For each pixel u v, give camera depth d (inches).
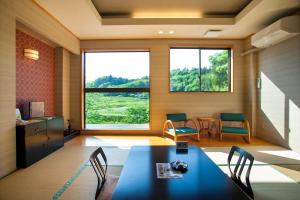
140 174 64.2
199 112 223.6
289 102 162.2
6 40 111.3
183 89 227.0
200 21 174.9
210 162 75.9
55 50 203.3
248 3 160.2
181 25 177.9
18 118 131.8
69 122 209.8
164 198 49.4
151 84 221.6
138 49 222.2
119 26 181.2
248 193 64.0
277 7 143.7
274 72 180.4
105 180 74.8
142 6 165.2
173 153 88.0
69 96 222.1
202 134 217.9
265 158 139.2
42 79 181.8
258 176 108.8
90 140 194.4
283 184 99.6
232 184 57.3
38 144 134.2
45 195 89.0
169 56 220.7
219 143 183.6
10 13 114.0
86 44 221.8
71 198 86.6
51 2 137.0
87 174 112.0
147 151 91.1
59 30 173.9
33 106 153.9
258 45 183.9
